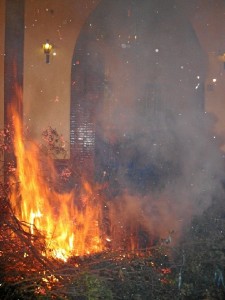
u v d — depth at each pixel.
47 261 4.89
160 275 4.53
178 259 4.95
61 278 4.46
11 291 4.24
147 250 5.67
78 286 4.21
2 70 9.20
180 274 4.50
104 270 4.67
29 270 4.72
